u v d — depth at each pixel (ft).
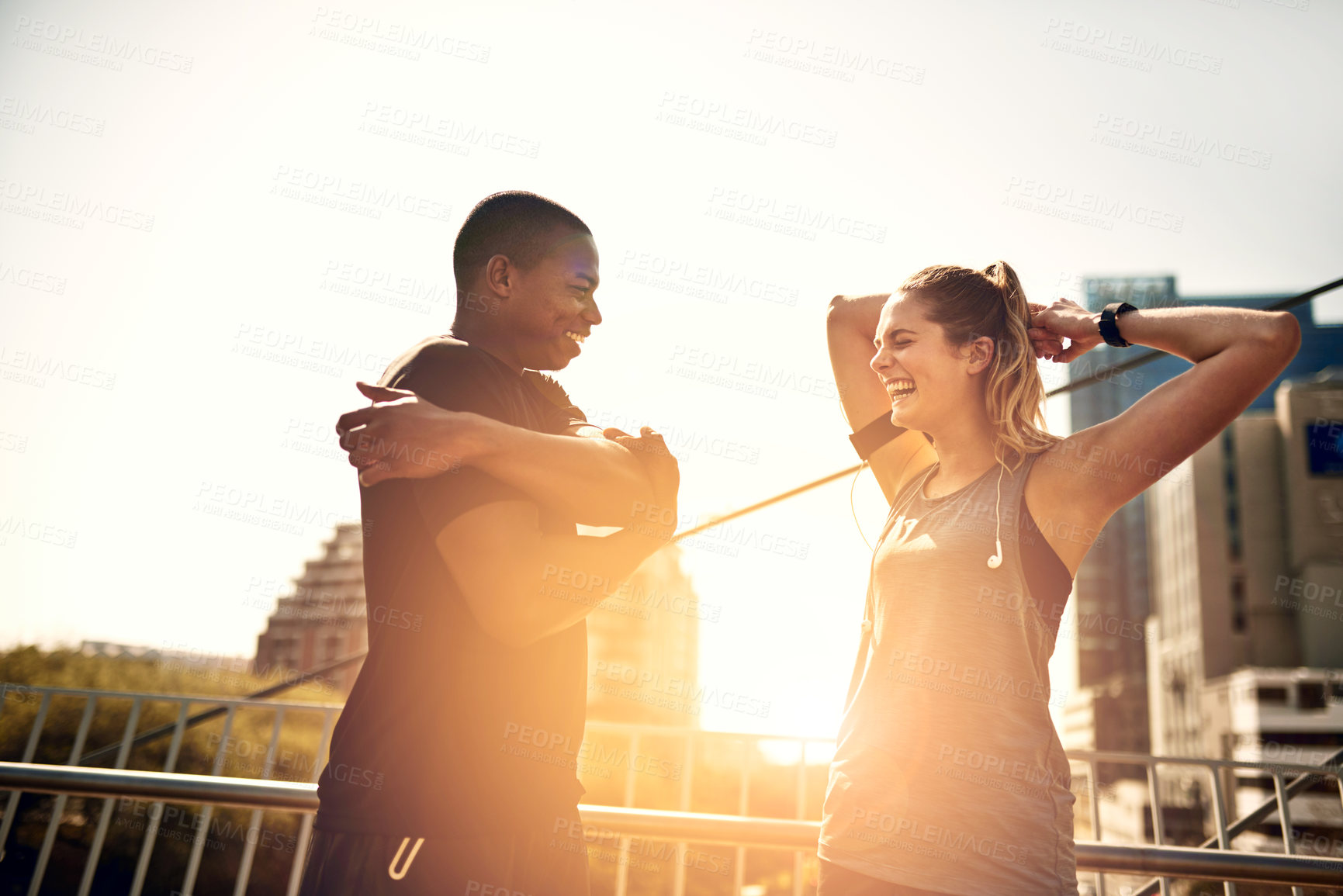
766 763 9.58
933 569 4.19
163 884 39.06
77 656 54.13
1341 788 9.82
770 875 9.41
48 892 37.47
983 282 4.68
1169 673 231.30
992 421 4.48
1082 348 4.73
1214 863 5.59
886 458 5.31
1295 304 8.31
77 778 6.47
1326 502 190.39
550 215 4.12
